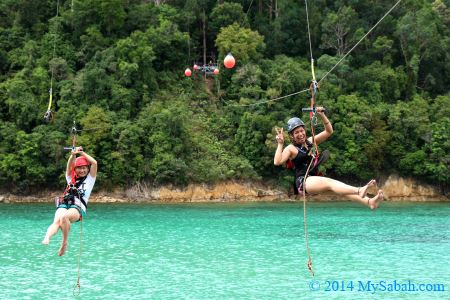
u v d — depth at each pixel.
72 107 74.56
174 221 48.44
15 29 86.62
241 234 40.00
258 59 89.25
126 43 81.56
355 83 88.88
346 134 79.56
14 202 69.56
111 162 71.38
